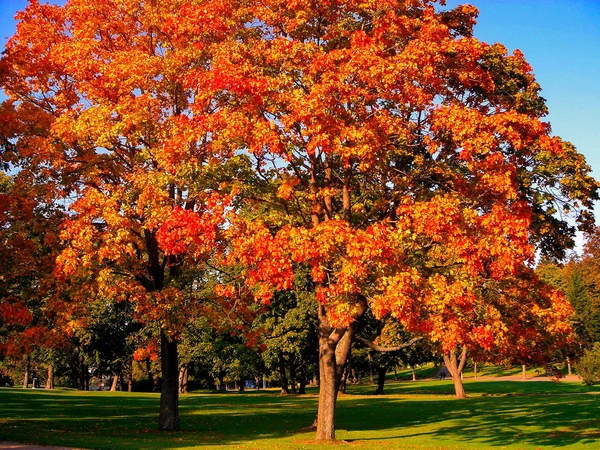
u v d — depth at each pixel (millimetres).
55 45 20172
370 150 14945
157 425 23922
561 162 17484
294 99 15039
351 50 15648
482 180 15750
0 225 18375
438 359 51844
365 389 65125
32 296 18766
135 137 18453
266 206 19141
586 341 52812
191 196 17297
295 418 28703
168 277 20953
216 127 15734
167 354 22281
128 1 20750
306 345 43656
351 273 13641
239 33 18344
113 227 17547
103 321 49438
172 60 18578
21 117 19125
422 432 22828
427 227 14422
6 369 67500
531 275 17484
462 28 19062
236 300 19688
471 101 18047
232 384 90000
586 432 22453
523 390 51469
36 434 18875
